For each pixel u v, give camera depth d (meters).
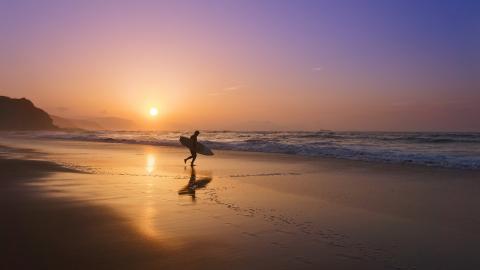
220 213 8.64
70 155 25.70
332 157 24.91
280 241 6.62
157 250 6.04
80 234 6.82
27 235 6.71
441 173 16.50
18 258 5.55
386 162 21.41
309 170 17.55
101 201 9.80
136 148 35.03
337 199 10.53
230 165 19.80
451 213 8.94
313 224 7.82
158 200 10.06
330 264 5.57
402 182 13.82
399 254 6.07
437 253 6.14
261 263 5.56
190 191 11.57
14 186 12.07
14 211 8.57
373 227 7.66
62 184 12.60
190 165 19.62
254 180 14.22
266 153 29.08
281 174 16.06
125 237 6.68
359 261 5.72
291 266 5.46
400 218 8.42
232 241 6.57
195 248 6.17
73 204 9.38
